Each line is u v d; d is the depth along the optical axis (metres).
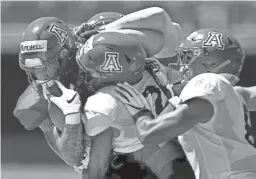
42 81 13.15
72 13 37.25
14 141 38.91
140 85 13.08
